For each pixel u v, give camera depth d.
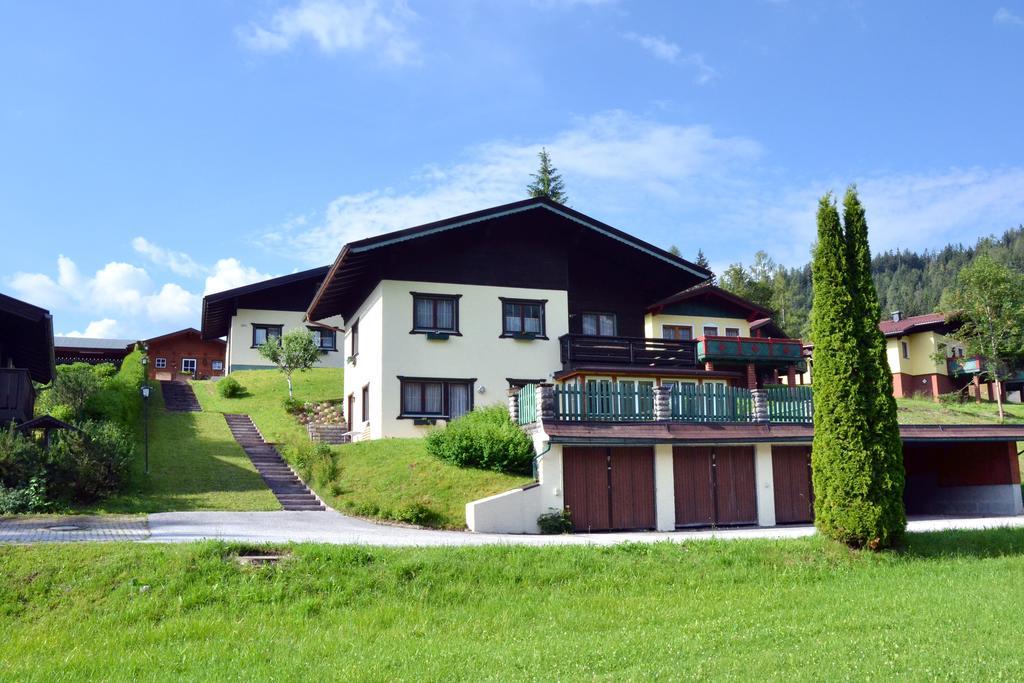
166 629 11.15
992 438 26.86
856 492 16.42
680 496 22.47
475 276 31.12
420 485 21.94
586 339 31.81
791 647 10.20
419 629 11.34
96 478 20.86
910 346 53.75
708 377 32.94
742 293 72.75
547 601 12.80
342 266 30.12
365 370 32.06
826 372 17.20
